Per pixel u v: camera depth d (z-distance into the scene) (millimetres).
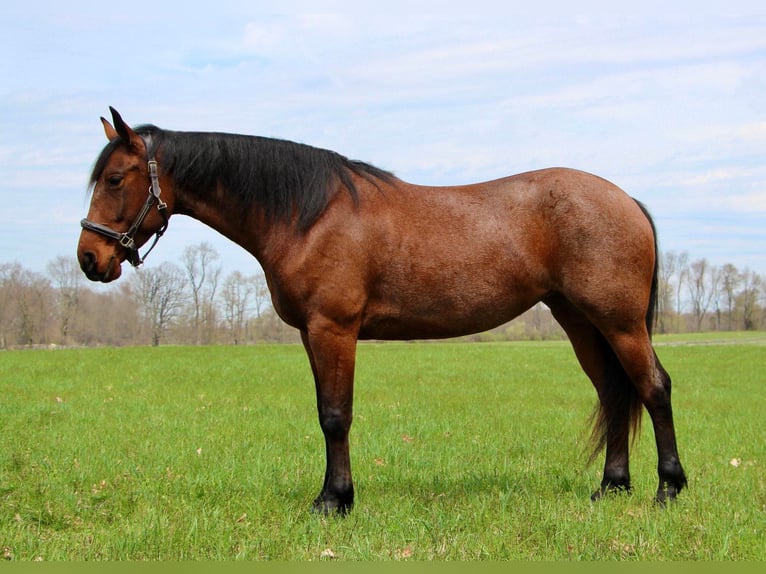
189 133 5406
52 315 44375
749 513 4992
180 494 5551
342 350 4988
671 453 5258
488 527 4684
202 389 14250
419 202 5219
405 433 8961
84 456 6961
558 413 11180
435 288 5094
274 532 4629
